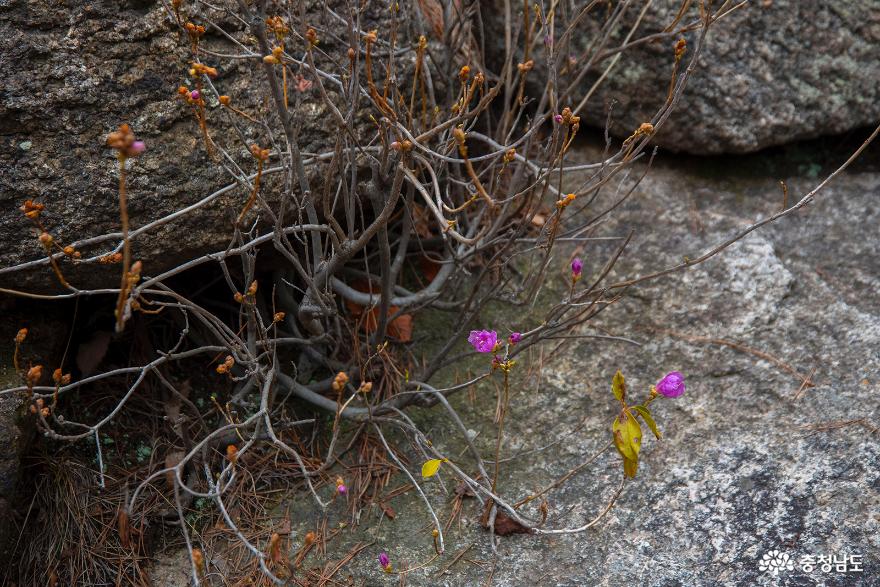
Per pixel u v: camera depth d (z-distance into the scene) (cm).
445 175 108
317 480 96
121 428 97
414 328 108
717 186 120
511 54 104
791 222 115
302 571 89
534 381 102
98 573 89
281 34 80
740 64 115
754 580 85
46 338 93
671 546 88
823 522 87
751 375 100
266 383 87
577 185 119
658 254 112
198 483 94
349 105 89
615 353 104
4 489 85
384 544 91
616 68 117
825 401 96
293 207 93
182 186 89
